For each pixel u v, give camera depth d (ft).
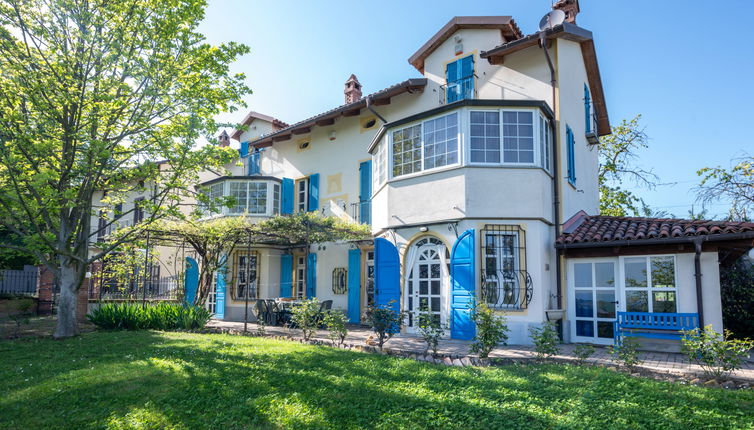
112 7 35.94
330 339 35.81
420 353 29.43
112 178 40.06
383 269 40.34
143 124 37.91
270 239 52.34
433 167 37.93
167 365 25.79
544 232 36.11
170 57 38.37
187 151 37.27
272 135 61.57
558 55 40.47
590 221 41.06
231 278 56.95
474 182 35.63
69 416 18.70
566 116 41.11
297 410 18.76
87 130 37.27
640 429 16.52
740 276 37.81
